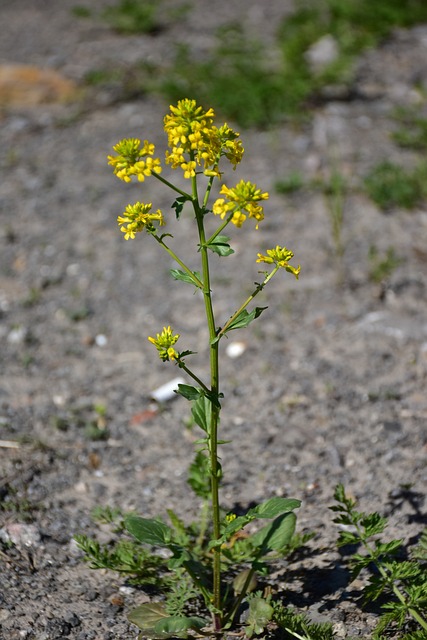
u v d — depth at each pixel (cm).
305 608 319
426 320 499
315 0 952
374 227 585
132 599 326
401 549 346
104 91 778
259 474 396
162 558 340
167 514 373
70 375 471
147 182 651
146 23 912
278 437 419
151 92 771
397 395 444
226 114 720
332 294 526
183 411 444
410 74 792
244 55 796
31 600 320
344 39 825
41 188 644
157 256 572
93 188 644
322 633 297
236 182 634
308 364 471
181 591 313
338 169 644
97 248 580
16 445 409
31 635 304
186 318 516
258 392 453
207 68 764
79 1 1033
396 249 561
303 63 776
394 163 646
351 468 398
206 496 357
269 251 277
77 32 923
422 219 592
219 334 274
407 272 538
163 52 852
